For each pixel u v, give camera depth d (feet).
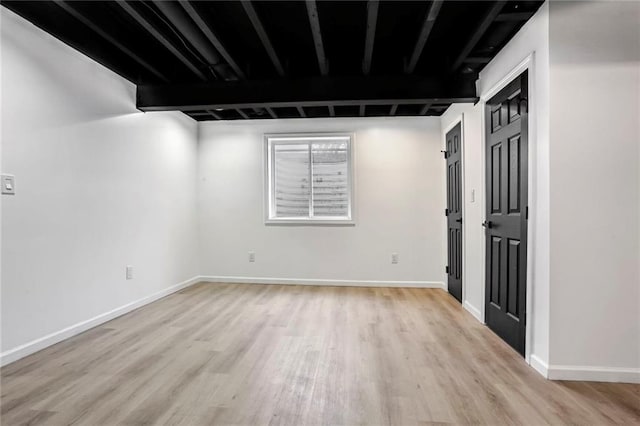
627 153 6.83
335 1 7.84
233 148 16.29
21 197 7.96
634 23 6.77
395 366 7.57
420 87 11.03
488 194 10.07
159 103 11.91
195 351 8.34
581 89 6.89
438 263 15.37
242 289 14.94
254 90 11.48
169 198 14.12
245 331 9.75
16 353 7.77
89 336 9.33
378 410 5.89
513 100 8.54
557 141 6.95
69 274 9.25
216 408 5.92
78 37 9.21
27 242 8.09
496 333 9.52
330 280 15.79
